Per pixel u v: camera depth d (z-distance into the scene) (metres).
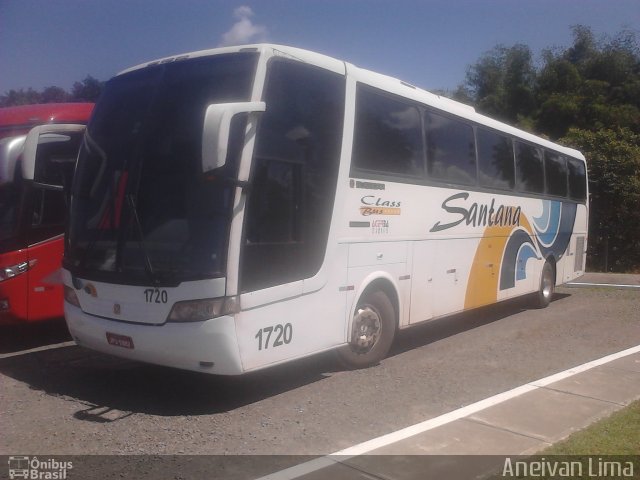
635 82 36.34
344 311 7.73
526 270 13.02
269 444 5.79
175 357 6.32
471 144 10.65
